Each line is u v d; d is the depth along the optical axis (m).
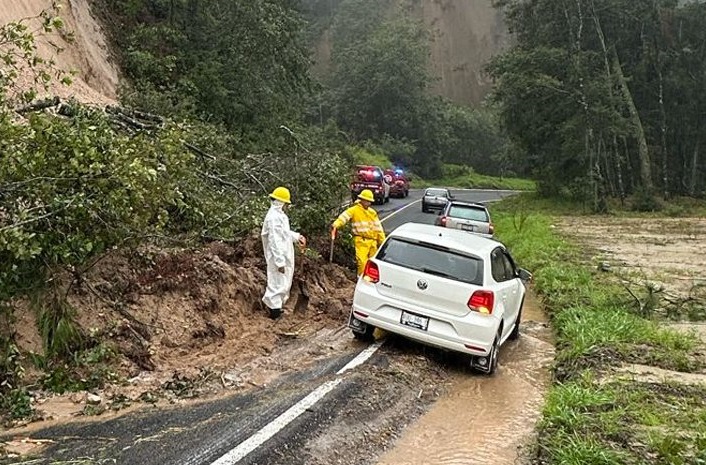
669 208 36.06
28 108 8.23
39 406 5.38
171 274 7.76
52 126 6.33
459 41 109.31
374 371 6.86
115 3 22.28
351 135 68.56
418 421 5.89
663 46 41.78
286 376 6.56
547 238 20.12
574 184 38.38
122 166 6.20
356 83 74.81
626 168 43.47
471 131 86.62
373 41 76.44
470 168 80.75
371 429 5.50
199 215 9.30
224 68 22.12
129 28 22.25
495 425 5.95
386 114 73.38
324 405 5.74
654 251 19.30
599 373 7.32
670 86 41.97
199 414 5.39
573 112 37.47
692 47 42.31
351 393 6.15
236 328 7.82
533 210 36.62
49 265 6.24
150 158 7.21
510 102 39.34
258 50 23.02
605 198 36.69
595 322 9.18
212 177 11.16
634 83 42.00
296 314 8.95
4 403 5.24
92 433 4.89
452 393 6.77
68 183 6.21
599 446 5.13
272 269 8.41
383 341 8.09
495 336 7.30
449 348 7.21
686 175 45.28
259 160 12.81
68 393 5.68
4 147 6.09
